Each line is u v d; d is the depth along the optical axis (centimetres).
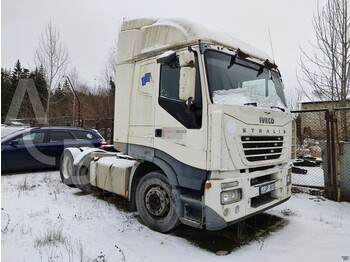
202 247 341
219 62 343
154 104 381
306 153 1011
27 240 342
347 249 332
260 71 415
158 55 385
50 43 2122
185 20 364
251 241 362
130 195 439
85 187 592
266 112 360
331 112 559
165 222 374
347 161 544
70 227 392
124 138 432
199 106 320
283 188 403
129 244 342
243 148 322
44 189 622
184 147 332
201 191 324
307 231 397
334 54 666
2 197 539
